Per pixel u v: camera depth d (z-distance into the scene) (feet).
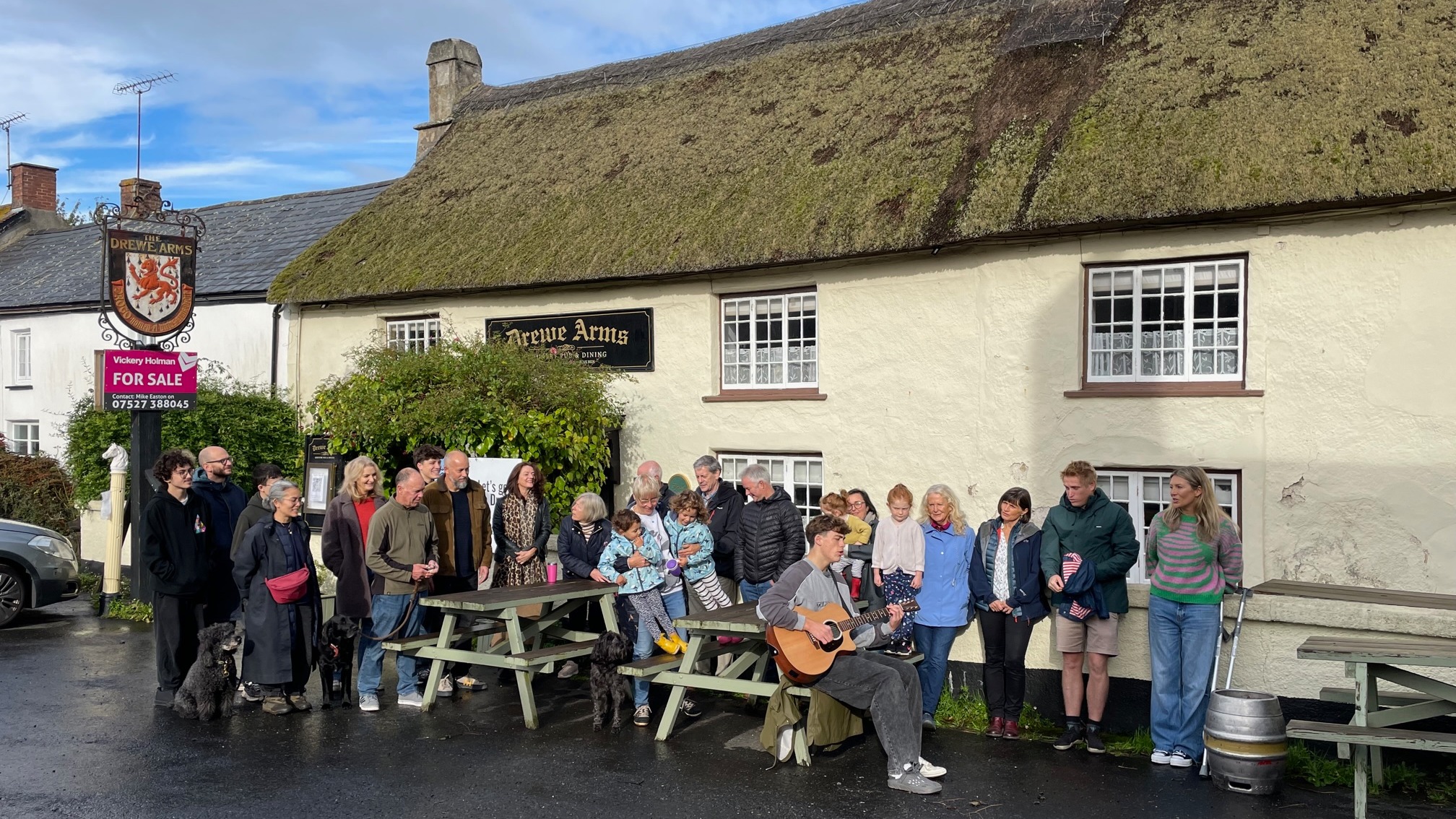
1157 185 29.09
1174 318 30.35
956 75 38.22
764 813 20.26
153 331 38.34
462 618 30.17
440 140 56.18
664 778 22.35
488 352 39.32
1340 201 26.84
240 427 48.11
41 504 58.13
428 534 27.89
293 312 51.08
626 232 41.04
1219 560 22.76
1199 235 29.37
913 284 34.22
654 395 40.42
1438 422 26.50
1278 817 19.88
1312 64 29.96
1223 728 21.30
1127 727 25.34
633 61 52.65
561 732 25.81
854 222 34.73
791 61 45.32
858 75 41.93
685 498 28.55
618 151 46.42
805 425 36.76
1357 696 20.21
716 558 31.24
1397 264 27.02
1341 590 24.50
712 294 38.91
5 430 69.62
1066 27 36.19
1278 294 28.43
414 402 39.06
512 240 44.42
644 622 27.68
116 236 37.40
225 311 55.01
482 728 26.08
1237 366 29.53
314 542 43.83
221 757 23.63
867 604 27.48
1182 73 31.96
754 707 28.19
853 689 22.25
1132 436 30.30
